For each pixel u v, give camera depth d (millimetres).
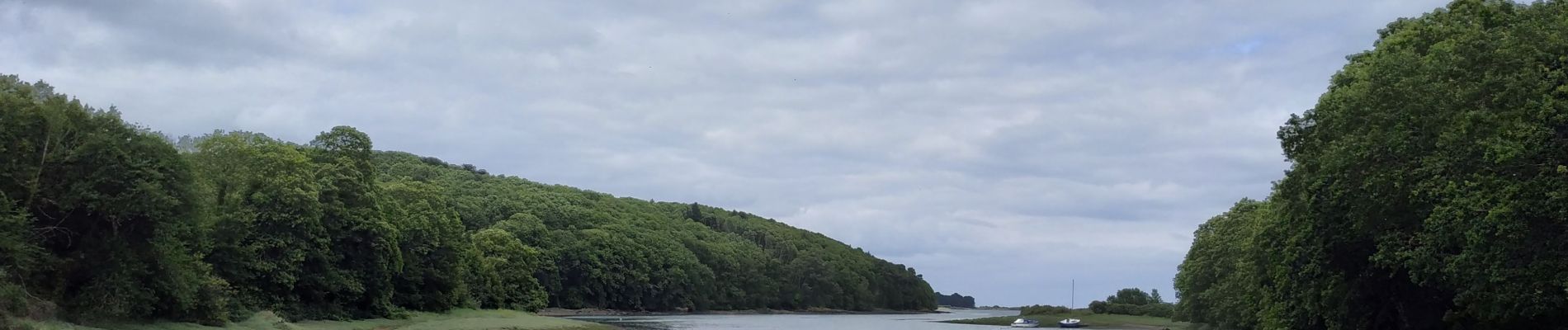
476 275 125938
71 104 53781
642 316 181000
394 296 97062
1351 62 48500
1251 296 69562
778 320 190500
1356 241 46031
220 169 73000
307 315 79188
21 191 50562
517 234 181250
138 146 55000
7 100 50844
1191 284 101312
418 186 105750
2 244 46281
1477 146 32812
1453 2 40812
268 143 81312
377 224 85812
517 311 138000
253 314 69062
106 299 52625
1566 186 30172
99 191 52781
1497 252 32844
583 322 123250
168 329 56281
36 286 49906
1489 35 34438
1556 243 32031
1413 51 38906
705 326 136750
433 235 103125
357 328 78250
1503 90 32938
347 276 83438
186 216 57250
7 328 41344
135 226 54469
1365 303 51312
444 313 107000
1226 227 90312
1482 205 31969
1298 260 50844
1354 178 39031
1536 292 33750
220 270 69688
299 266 76625
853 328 153125
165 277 57094
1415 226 40125
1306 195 45375
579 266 183250
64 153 52906
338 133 89875
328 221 80938
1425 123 35188
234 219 71000
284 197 75688
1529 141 30500
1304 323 58844
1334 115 40469
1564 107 30391
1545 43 32625
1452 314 45750
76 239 53750
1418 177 35625
